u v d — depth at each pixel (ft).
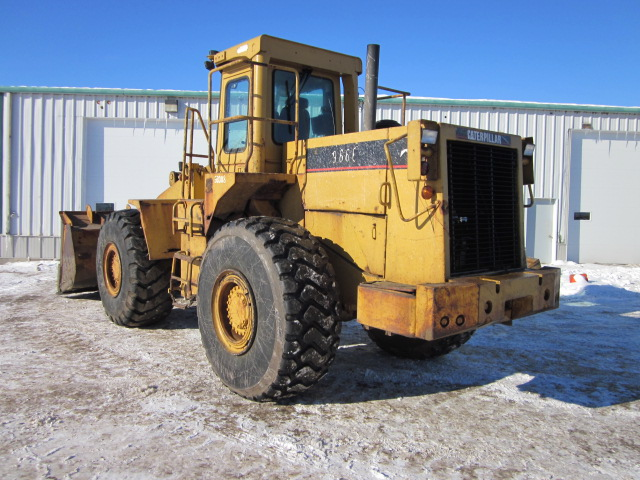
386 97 18.58
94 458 10.10
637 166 47.67
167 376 14.93
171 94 44.65
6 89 43.29
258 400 12.82
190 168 17.87
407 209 12.33
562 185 47.16
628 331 21.09
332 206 14.05
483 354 17.69
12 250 44.04
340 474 9.63
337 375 15.26
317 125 17.04
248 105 15.29
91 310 23.82
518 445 10.95
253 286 12.50
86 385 14.11
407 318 11.07
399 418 12.23
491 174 13.12
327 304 12.14
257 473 9.63
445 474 9.71
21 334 19.52
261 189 15.02
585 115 46.96
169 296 19.81
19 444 10.62
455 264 12.19
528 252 47.47
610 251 47.98
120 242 19.79
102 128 44.80
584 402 13.39
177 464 9.91
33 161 43.93
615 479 9.64
